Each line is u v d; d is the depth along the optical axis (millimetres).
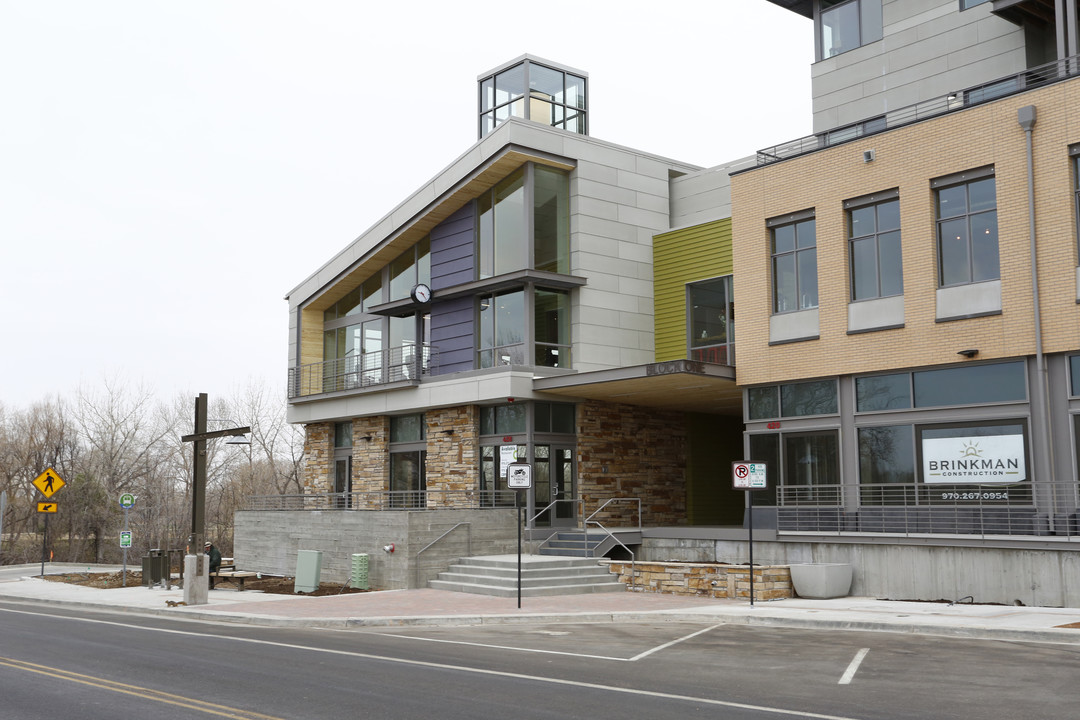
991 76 22922
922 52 24391
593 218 28828
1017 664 11469
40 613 20438
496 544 25281
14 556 60844
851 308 22000
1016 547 18031
